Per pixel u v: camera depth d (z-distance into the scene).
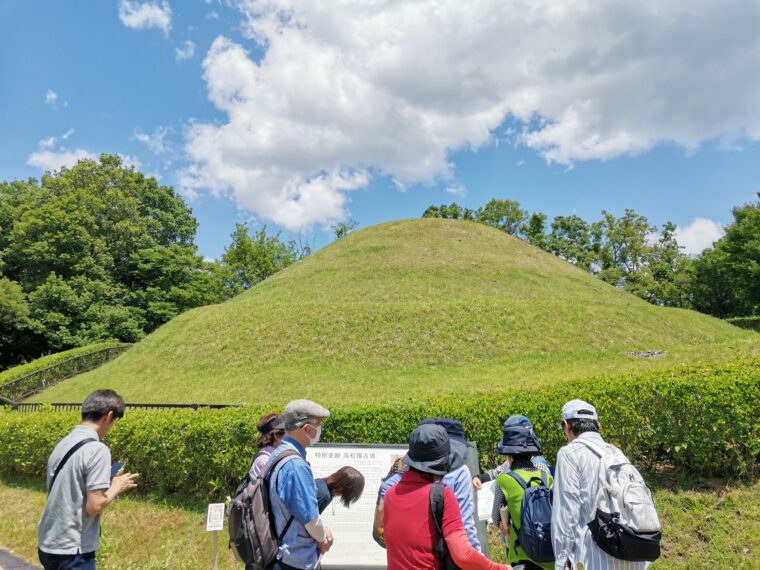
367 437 6.94
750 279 40.03
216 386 15.98
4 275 40.44
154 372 18.45
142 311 41.03
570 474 3.14
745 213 41.91
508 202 70.00
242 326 20.31
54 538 3.47
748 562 4.68
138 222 45.31
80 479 3.55
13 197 45.75
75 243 39.69
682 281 55.50
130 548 5.93
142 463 7.75
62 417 9.16
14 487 8.74
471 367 16.11
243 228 54.72
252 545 3.09
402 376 15.59
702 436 5.95
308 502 3.13
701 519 5.37
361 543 4.52
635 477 3.02
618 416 6.38
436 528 2.87
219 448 7.11
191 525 6.45
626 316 20.81
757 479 5.82
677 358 13.50
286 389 14.87
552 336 18.38
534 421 6.59
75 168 45.81
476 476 4.22
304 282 28.50
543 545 3.26
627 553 2.87
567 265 35.09
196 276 45.88
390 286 26.58
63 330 36.34
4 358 38.22
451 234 35.91
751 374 6.20
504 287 27.09
